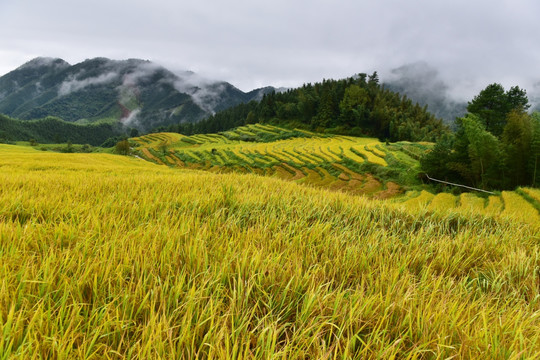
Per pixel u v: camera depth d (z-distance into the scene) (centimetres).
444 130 12812
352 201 548
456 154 4547
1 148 7762
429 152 5128
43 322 147
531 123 3259
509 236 390
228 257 238
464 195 3469
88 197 446
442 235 372
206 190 543
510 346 146
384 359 136
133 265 208
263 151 10906
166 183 615
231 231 332
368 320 167
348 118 14912
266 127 18225
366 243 320
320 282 203
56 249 228
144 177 718
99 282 190
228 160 10356
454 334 160
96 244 238
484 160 3684
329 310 179
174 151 14488
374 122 14512
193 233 304
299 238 304
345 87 17462
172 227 317
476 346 144
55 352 132
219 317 149
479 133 3712
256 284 192
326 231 346
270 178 800
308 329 147
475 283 251
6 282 174
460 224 471
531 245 379
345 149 9319
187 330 143
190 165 11094
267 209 428
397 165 6191
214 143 16912
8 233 260
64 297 155
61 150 17300
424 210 492
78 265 202
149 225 303
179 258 239
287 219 401
